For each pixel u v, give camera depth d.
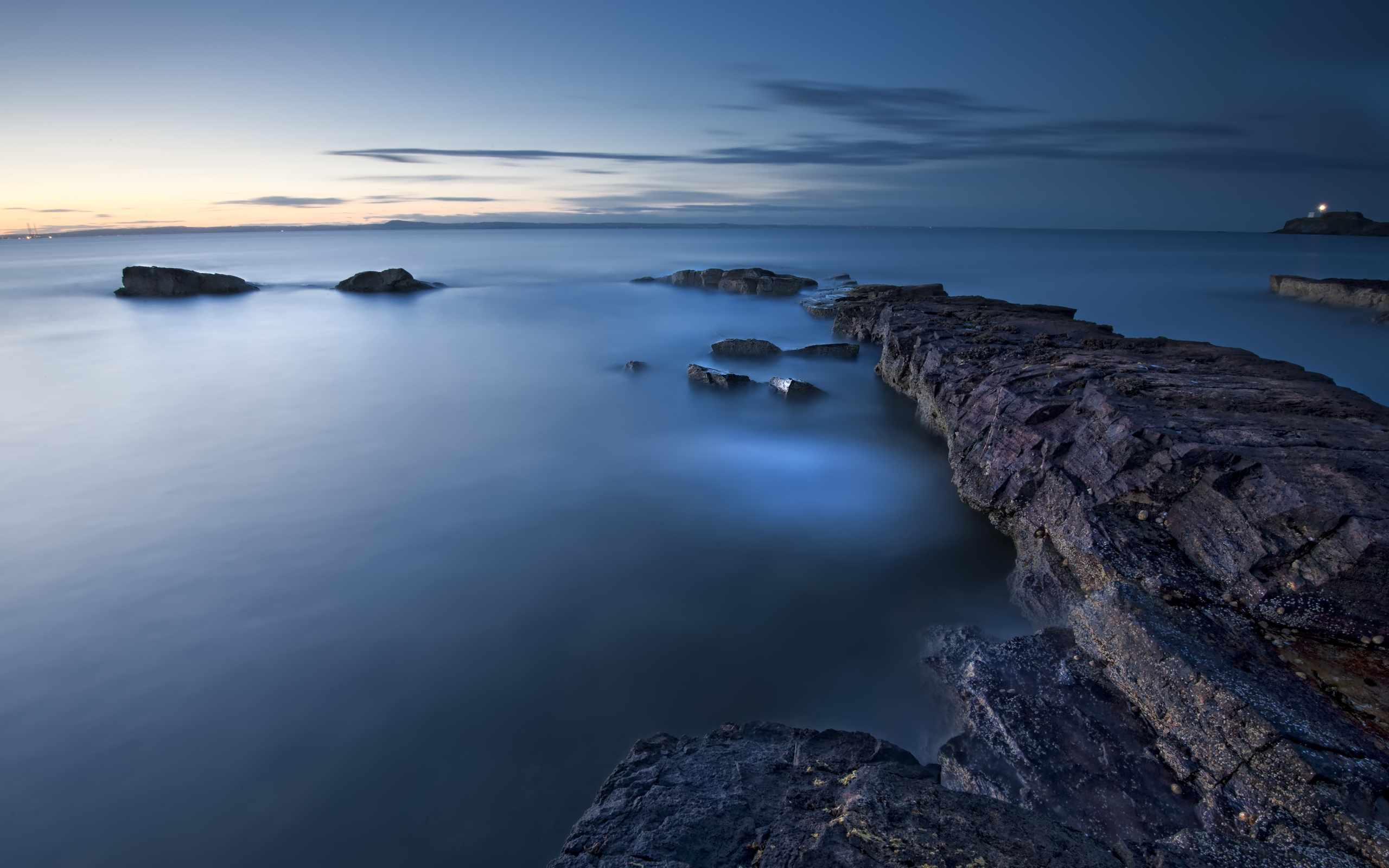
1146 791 6.95
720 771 7.39
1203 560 9.09
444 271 73.19
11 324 41.94
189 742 9.94
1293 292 43.28
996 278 57.38
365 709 10.48
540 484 18.17
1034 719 8.04
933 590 12.72
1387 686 6.94
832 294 45.41
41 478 18.62
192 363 31.81
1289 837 5.88
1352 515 7.62
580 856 5.96
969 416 15.90
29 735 10.10
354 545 15.21
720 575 13.67
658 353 32.78
